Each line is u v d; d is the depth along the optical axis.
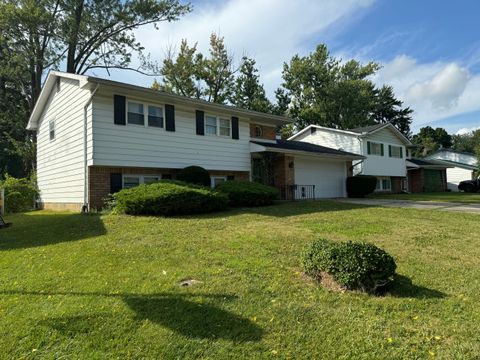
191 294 3.94
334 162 20.34
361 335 3.05
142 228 7.78
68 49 22.44
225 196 10.88
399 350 2.81
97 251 5.88
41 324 3.27
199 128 14.12
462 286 4.24
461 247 6.16
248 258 5.36
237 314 3.46
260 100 34.59
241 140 15.85
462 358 2.69
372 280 3.99
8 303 3.76
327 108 36.97
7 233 7.99
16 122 24.45
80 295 3.95
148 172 12.67
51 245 6.43
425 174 30.94
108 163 11.39
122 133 11.78
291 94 39.06
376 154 25.22
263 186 13.16
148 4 22.09
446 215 10.19
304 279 4.45
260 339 3.00
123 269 4.88
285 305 3.67
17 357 2.79
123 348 2.88
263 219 9.18
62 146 13.62
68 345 2.93
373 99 44.16
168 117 13.07
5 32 20.02
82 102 11.86
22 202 14.85
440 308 3.60
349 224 8.40
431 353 2.76
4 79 24.22
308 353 2.80
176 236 6.95
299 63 37.28
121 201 9.77
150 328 3.19
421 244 6.37
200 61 31.42
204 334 3.08
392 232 7.43
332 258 4.21
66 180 13.17
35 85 22.41
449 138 60.75
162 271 4.76
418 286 4.25
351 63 37.88
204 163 14.21
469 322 3.27
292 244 6.25
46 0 20.16
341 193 20.69
